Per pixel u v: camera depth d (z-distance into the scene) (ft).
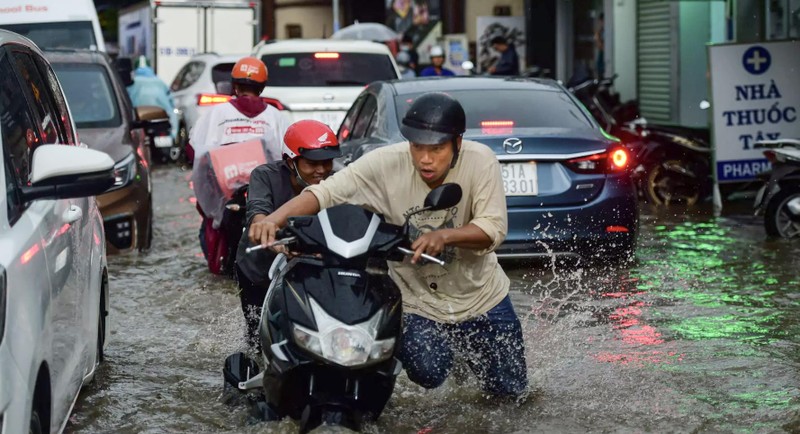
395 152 26.27
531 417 28.19
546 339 35.96
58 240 24.91
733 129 68.03
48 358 22.62
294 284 23.99
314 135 28.96
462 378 29.63
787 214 55.42
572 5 128.67
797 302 41.24
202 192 45.91
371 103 52.80
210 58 109.70
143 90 102.53
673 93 103.91
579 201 45.98
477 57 139.95
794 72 68.18
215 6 137.69
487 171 25.94
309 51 80.74
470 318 27.45
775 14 78.74
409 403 28.96
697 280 45.32
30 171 24.94
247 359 29.66
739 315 39.32
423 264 26.84
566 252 46.14
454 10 141.08
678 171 69.46
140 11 154.40
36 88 28.53
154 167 100.17
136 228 53.52
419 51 142.61
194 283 46.60
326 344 23.03
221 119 46.14
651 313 39.70
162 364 34.04
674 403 29.45
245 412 28.89
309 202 25.55
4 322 20.08
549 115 49.21
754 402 29.48
